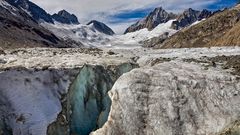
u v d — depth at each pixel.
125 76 33.81
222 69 35.12
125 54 44.84
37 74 35.84
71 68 36.47
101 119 34.78
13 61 38.59
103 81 36.44
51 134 33.31
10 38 139.38
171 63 36.84
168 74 33.47
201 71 34.28
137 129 31.28
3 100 33.84
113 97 32.91
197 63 36.97
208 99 31.47
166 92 32.31
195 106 31.34
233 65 35.88
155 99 32.12
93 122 35.22
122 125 31.70
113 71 37.09
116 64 37.75
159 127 30.89
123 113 31.98
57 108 34.62
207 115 30.69
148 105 31.97
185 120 30.81
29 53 42.91
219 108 30.80
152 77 33.44
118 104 32.38
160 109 31.61
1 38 126.88
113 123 32.00
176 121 30.86
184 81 32.69
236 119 29.69
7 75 35.19
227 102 31.00
